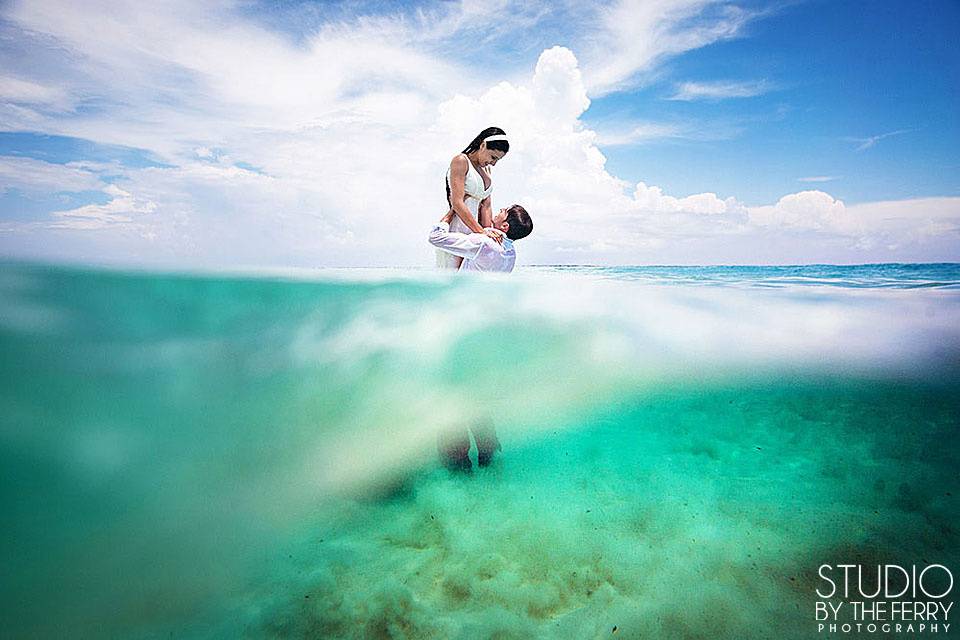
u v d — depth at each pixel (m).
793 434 4.38
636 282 5.20
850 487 3.31
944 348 4.06
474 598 2.27
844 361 4.15
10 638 1.87
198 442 2.67
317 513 2.70
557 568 2.46
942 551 2.60
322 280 3.83
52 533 2.11
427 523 2.80
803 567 2.47
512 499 3.06
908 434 4.33
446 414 3.30
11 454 2.21
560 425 3.93
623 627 2.08
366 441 3.09
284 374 3.23
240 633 2.03
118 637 1.96
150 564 2.19
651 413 4.38
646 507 3.00
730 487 3.30
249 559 2.37
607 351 3.99
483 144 4.78
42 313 2.76
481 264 4.62
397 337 3.73
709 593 2.27
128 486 2.36
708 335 4.16
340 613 2.16
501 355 3.77
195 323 3.23
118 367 2.75
